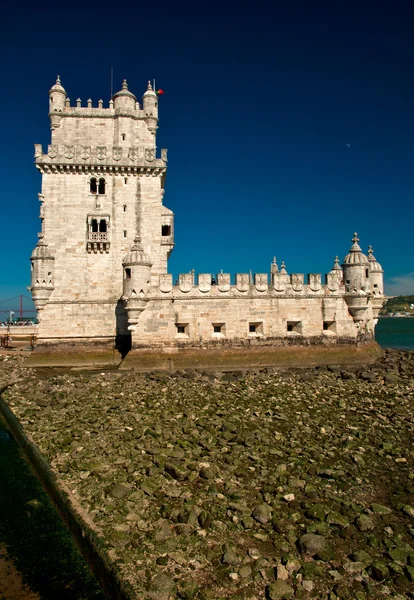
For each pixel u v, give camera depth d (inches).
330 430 773.3
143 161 1660.9
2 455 725.3
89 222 1635.1
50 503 561.6
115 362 1590.8
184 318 1456.7
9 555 456.8
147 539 439.8
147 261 1429.6
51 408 935.0
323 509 491.8
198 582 380.5
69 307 1624.0
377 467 616.1
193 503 507.2
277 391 1093.1
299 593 367.9
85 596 398.9
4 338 2456.9
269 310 1512.1
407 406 940.6
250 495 529.7
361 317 1560.0
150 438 722.2
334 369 1405.0
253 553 418.0
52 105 1680.6
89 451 669.9
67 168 1628.9
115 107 1717.5
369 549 429.4
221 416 864.3
